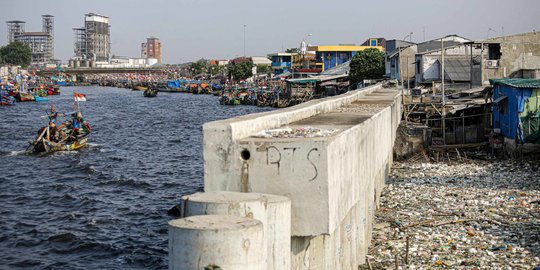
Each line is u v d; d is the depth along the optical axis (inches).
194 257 337.1
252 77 6811.0
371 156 807.7
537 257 747.4
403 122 1804.9
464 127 1726.1
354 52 5241.1
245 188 445.4
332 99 1111.6
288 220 418.0
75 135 2138.3
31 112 3878.0
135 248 969.5
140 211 1210.6
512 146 1533.0
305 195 434.6
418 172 1430.9
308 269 473.4
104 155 2012.8
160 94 6811.0
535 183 1238.9
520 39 2369.6
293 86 4146.2
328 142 433.1
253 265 345.4
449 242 831.7
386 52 3651.6
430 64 2721.5
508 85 1529.3
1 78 7416.3
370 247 822.5
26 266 888.9
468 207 1039.0
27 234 1042.1
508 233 861.8
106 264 901.2
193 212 391.2
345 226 600.1
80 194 1374.3
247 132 494.6
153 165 1812.3
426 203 1083.9
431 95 2074.3
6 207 1245.7
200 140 2481.5
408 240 789.9
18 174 1643.7
